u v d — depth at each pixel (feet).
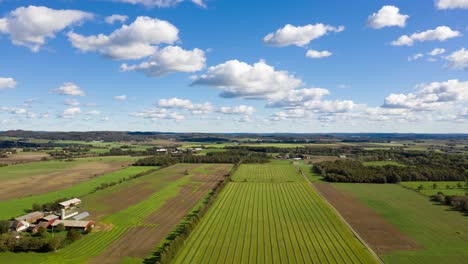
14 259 246.47
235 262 236.63
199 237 287.69
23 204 415.23
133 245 273.75
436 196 444.14
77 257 249.96
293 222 334.85
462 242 280.51
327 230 310.24
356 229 318.04
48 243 260.42
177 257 244.01
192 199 444.96
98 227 321.32
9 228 305.94
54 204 387.14
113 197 454.40
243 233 299.38
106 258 247.70
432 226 325.42
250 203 417.28
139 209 390.01
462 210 386.11
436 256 250.98
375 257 249.34
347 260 241.55
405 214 370.32
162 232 306.14
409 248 267.59
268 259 242.58
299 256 248.52
